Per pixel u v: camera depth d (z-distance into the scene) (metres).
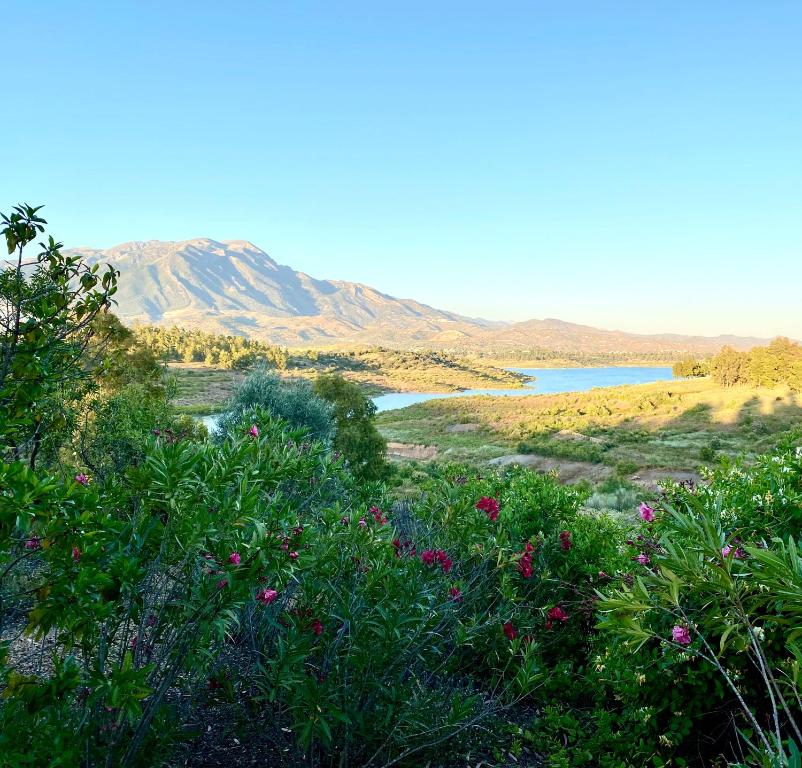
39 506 2.06
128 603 2.70
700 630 3.21
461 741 3.62
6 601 2.84
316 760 3.39
